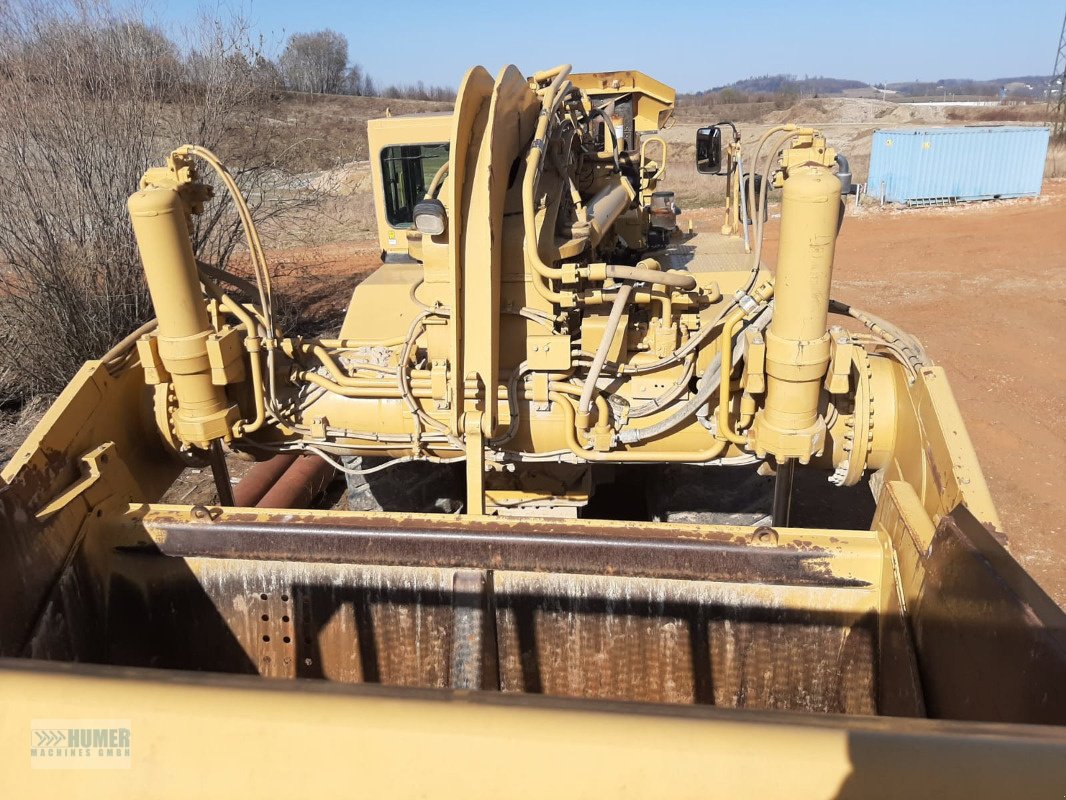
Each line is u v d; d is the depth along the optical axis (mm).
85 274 7520
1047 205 19203
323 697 1247
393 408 3107
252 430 3127
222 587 2650
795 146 2770
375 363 3166
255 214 9594
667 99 6203
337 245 15133
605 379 3080
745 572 2367
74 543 2553
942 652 2016
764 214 2889
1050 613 1636
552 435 3066
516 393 3031
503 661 2572
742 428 2855
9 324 7375
